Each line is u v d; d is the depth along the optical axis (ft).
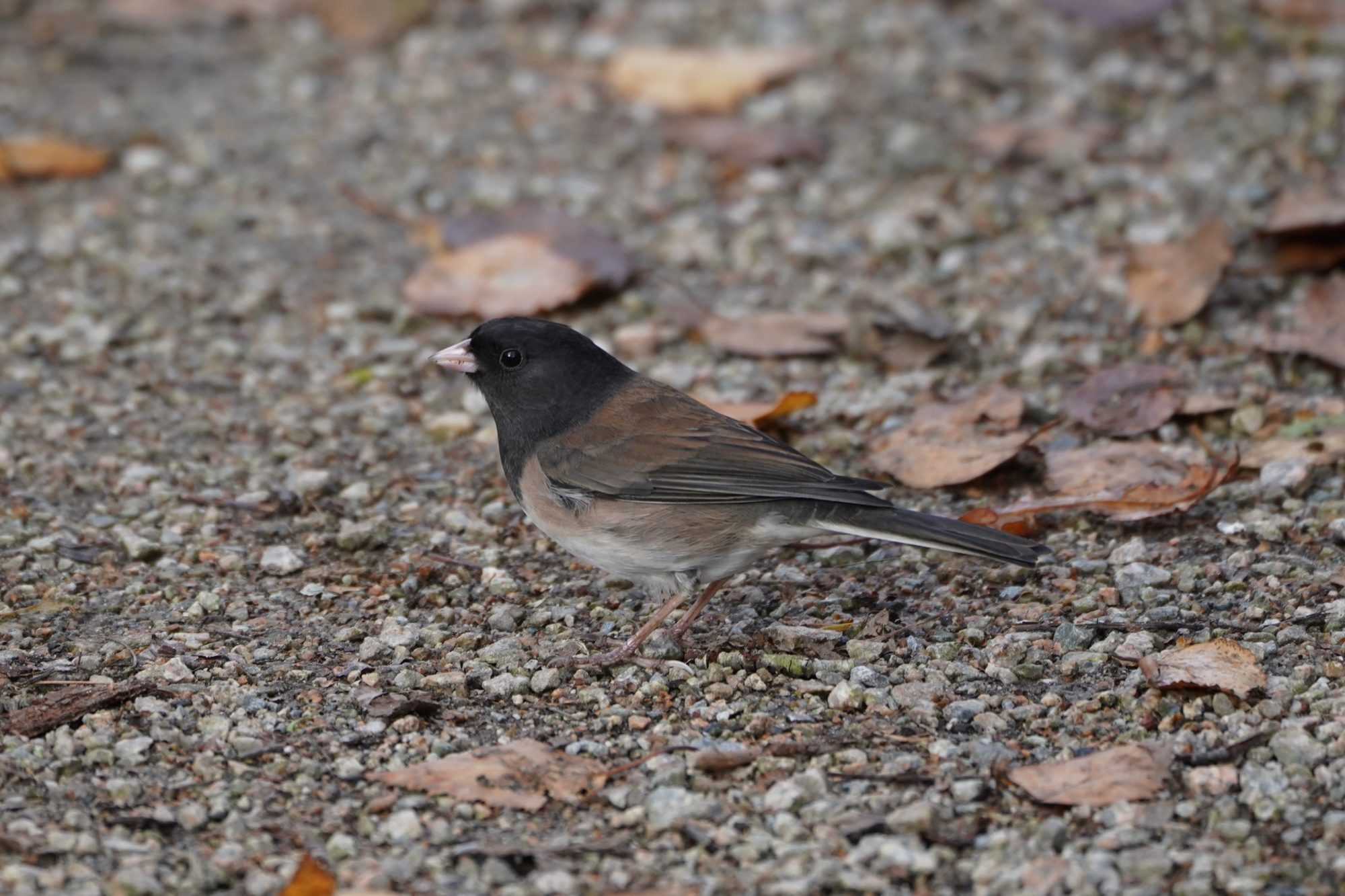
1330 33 53.11
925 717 25.52
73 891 20.79
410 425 37.96
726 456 27.25
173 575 30.78
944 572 30.81
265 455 36.09
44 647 27.86
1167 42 53.98
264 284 44.09
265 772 24.11
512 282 42.96
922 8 58.03
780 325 41.09
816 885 21.07
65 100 54.44
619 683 27.09
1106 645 27.20
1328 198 41.32
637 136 51.75
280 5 62.08
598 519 27.68
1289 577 28.91
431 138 52.11
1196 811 22.56
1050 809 22.82
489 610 29.94
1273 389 36.45
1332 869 21.02
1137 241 43.47
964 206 46.24
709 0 60.34
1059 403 37.09
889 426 36.70
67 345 40.60
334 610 29.68
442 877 21.50
